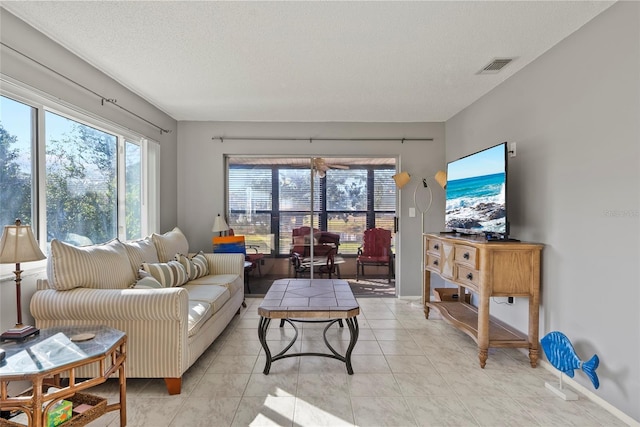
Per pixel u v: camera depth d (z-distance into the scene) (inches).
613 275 79.4
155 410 80.2
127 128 133.2
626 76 75.8
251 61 108.1
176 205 180.7
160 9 79.9
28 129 91.0
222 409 80.7
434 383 93.4
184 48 99.3
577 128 90.0
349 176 187.0
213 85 128.9
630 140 75.1
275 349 115.9
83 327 76.6
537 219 106.3
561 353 86.3
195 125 181.2
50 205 100.5
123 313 84.7
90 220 118.8
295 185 187.5
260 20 84.4
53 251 86.2
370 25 86.7
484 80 124.5
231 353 112.4
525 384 93.1
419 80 124.2
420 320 147.6
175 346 86.5
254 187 187.0
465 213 131.0
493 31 89.8
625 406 76.3
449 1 76.5
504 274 102.5
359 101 148.3
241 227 187.3
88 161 117.6
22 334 69.0
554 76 98.4
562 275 95.6
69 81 101.4
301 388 90.4
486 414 79.3
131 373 86.7
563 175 95.2
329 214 188.1
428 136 182.5
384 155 183.2
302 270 189.0
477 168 122.5
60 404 64.9
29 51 87.5
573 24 86.9
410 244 183.5
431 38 93.4
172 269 121.7
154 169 156.9
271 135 181.8
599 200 83.1
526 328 111.5
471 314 128.0
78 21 85.2
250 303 174.4
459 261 117.6
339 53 102.4
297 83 127.0
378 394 87.7
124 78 122.3
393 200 187.5
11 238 72.3
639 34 72.7
